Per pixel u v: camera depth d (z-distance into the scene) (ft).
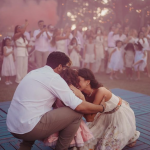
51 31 30.42
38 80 6.83
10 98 17.85
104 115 9.12
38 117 6.73
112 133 8.64
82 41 34.01
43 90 6.79
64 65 7.63
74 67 30.01
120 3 63.05
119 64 28.27
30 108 6.63
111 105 8.53
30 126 6.57
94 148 8.67
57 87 6.85
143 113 13.85
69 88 7.11
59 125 6.98
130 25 90.99
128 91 20.77
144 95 19.07
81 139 7.65
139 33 27.35
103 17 104.47
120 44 28.07
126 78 29.07
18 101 6.74
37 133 6.75
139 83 25.76
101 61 35.42
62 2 71.92
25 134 6.70
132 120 9.07
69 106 7.02
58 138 7.41
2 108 14.53
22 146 7.20
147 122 12.25
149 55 34.53
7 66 23.20
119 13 63.52
